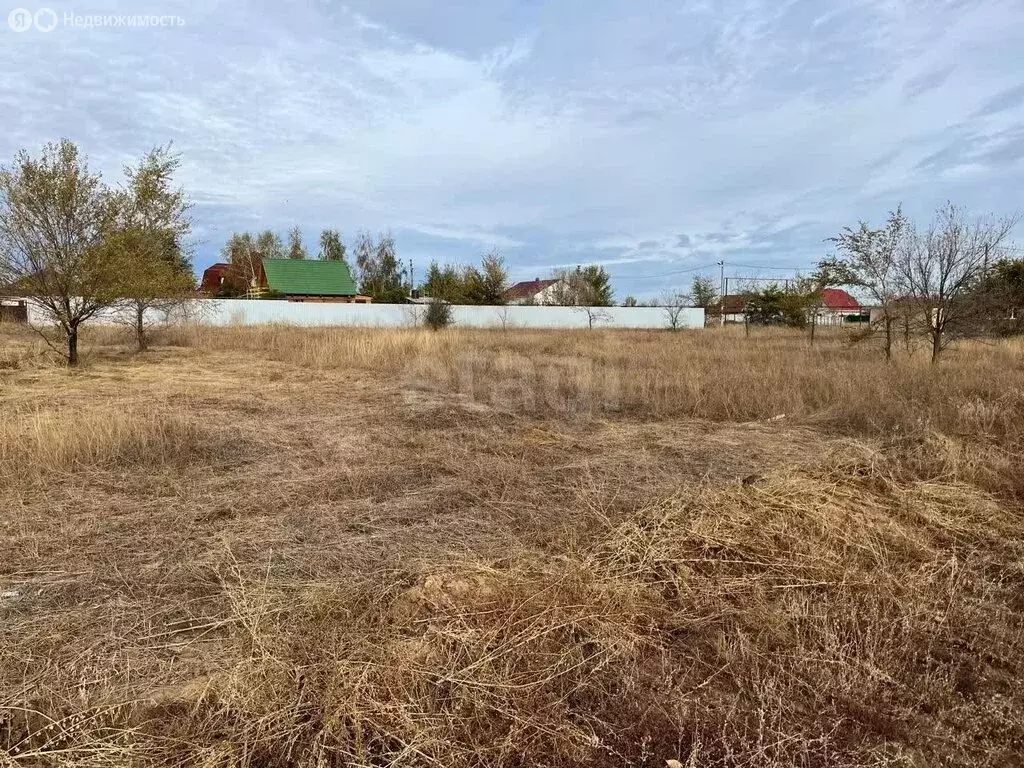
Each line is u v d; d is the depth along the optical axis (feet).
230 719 6.51
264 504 13.11
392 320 103.04
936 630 8.37
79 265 35.45
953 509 12.88
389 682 6.97
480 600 8.86
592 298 137.39
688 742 6.38
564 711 6.75
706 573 10.11
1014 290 41.04
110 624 8.26
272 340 52.80
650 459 16.96
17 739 6.26
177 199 41.63
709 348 51.24
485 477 15.21
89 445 16.01
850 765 6.05
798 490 13.52
